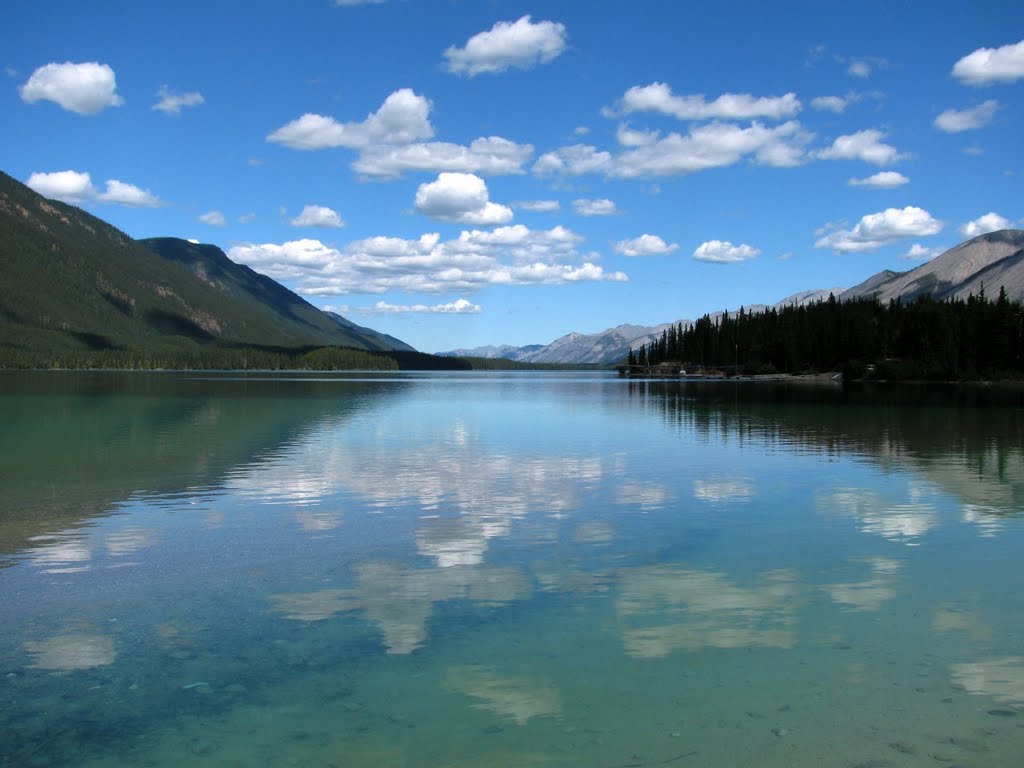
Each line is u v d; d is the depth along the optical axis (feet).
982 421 174.70
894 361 529.04
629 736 28.50
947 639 37.83
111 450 116.16
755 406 240.73
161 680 33.68
